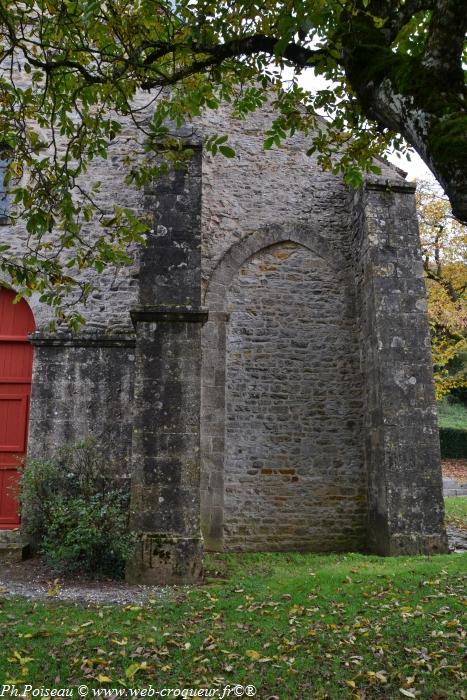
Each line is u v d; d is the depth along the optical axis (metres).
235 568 7.06
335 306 9.09
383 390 7.87
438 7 2.73
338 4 4.25
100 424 7.61
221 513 8.18
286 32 3.96
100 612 4.98
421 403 7.88
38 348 7.79
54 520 6.45
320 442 8.63
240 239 9.07
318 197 9.41
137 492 6.36
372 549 8.13
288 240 9.16
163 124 7.49
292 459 8.54
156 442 6.46
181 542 6.23
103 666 3.94
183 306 6.71
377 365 8.00
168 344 6.67
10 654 4.08
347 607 5.04
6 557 6.89
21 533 7.20
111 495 6.71
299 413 8.68
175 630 4.60
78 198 8.45
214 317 8.75
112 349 7.81
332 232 9.31
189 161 7.23
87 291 5.38
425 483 7.64
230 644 4.34
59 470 7.18
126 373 7.76
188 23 5.04
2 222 8.21
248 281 8.98
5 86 5.22
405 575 5.93
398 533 7.47
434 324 15.49
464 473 19.66
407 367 7.98
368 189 8.56
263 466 8.48
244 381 8.67
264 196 9.28
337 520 8.45
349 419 8.75
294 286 9.07
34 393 7.65
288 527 8.34
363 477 8.61
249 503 8.34
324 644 4.29
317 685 3.72
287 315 8.96
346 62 3.22
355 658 4.04
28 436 7.61
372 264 8.26
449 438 22.86
